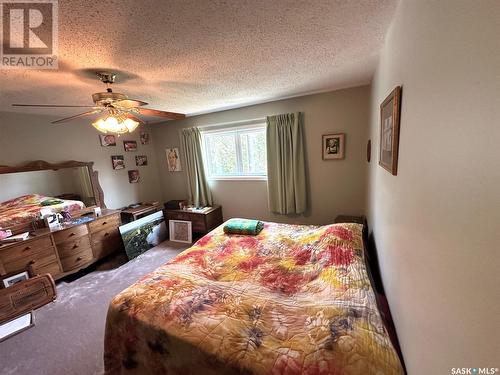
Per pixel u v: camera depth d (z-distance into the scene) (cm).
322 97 288
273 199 340
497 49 37
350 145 287
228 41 135
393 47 121
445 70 57
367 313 109
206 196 395
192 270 168
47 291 220
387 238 135
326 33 134
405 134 96
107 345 135
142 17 104
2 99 208
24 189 262
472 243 45
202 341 106
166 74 180
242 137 359
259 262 180
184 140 389
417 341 79
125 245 314
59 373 151
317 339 98
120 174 376
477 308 44
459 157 50
